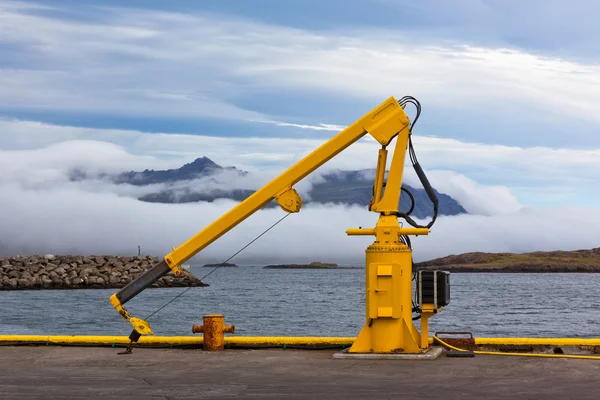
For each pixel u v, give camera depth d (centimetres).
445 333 1173
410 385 866
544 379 901
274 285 14738
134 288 1141
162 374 958
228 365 1027
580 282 18488
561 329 4394
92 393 830
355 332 4147
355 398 791
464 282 18312
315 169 1111
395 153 1095
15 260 10100
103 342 1223
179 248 1132
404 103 1112
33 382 903
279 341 1191
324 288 12681
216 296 9231
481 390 832
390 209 1098
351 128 1098
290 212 1115
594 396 796
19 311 5881
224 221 1121
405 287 1080
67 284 9956
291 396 805
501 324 4738
